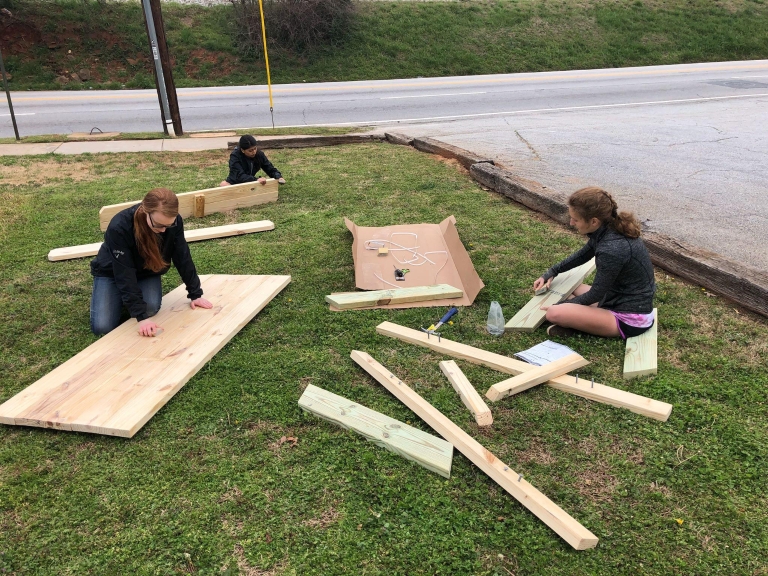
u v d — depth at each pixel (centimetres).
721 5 2519
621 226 328
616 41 2273
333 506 235
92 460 259
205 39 2083
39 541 219
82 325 376
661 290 415
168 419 284
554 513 224
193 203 577
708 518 228
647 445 267
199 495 240
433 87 1750
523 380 304
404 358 339
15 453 263
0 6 1908
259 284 420
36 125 1241
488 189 664
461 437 265
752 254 472
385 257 464
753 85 1652
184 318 369
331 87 1797
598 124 1081
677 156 808
